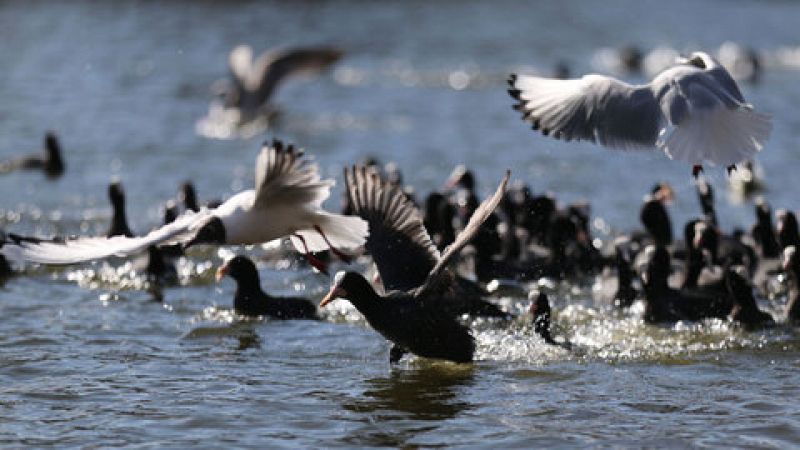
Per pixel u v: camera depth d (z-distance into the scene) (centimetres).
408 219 1509
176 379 1515
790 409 1398
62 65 4703
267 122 3762
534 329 1703
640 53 5397
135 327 1775
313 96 4384
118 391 1462
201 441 1288
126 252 1152
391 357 1580
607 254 2194
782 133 3569
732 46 5662
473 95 4425
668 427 1338
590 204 2792
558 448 1271
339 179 3027
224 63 4888
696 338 1736
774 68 5088
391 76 4862
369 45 5588
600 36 6141
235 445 1277
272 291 2034
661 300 1844
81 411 1384
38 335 1712
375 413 1386
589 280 2156
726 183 2975
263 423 1348
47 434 1307
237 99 3247
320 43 5519
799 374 1549
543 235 2384
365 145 3488
